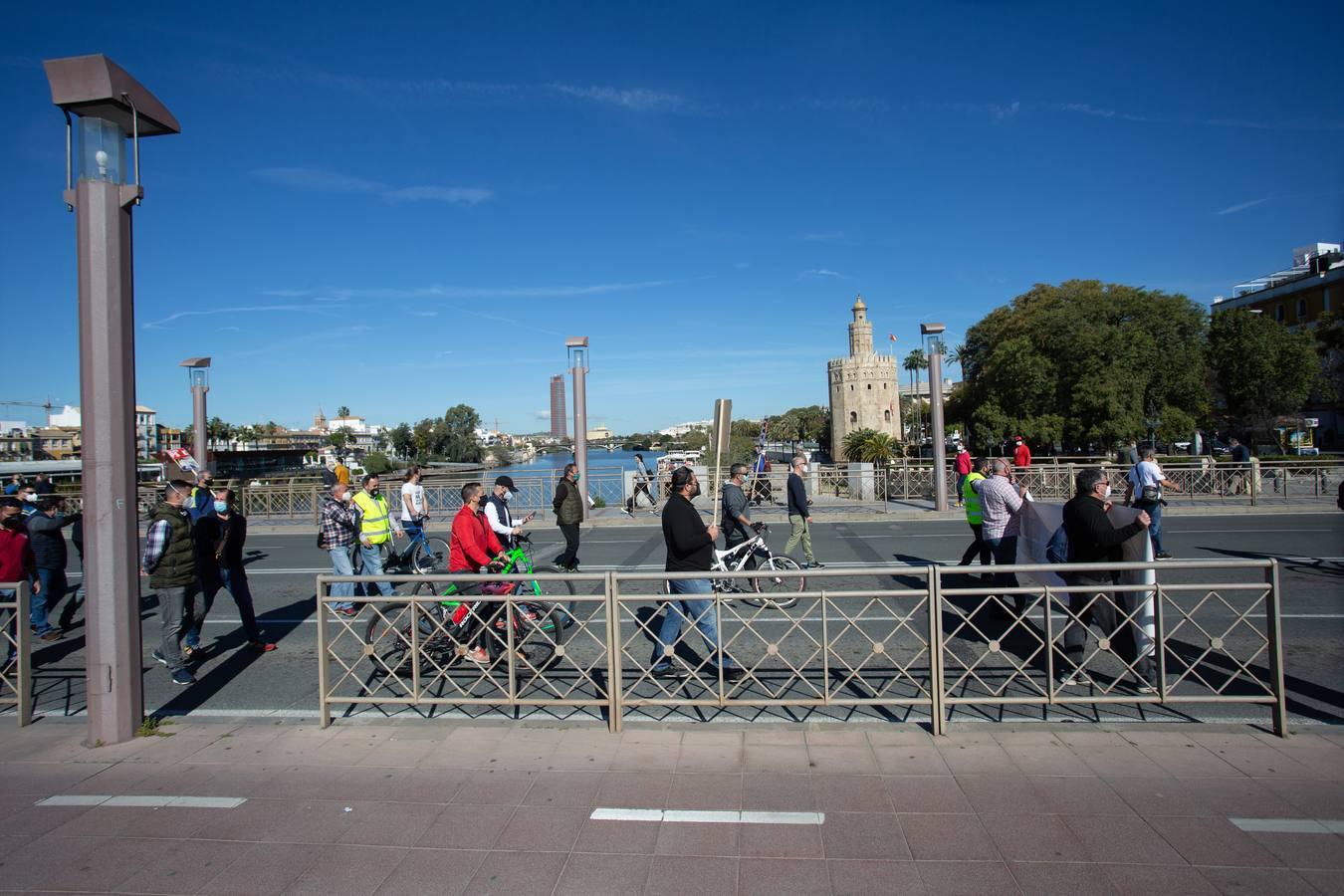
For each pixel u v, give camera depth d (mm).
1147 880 3197
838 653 6961
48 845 3729
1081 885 3174
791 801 3977
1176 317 46781
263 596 10672
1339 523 15734
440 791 4219
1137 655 5391
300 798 4180
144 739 5141
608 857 3488
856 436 75562
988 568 4895
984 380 55844
